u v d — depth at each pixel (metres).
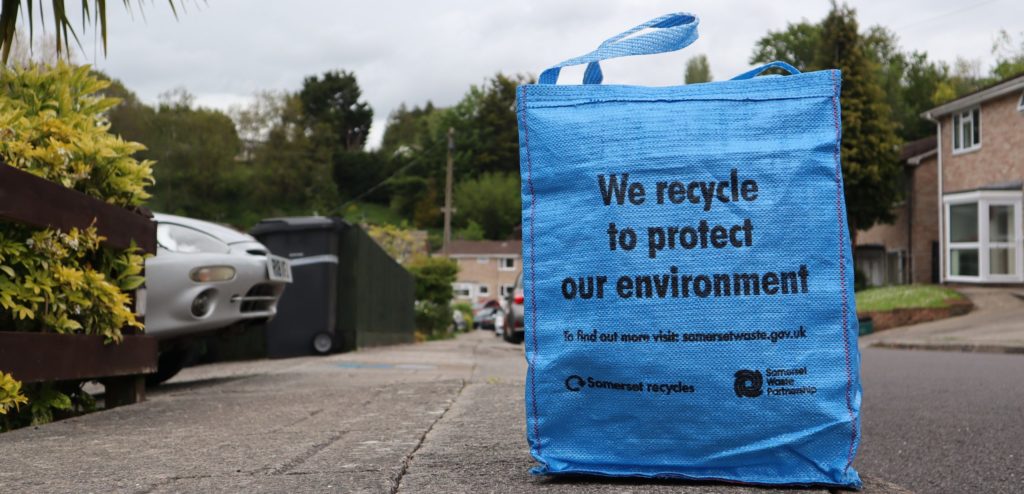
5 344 3.75
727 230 2.46
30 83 4.58
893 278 32.47
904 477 3.48
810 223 2.46
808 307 2.43
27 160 4.16
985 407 5.61
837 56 29.59
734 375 2.42
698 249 2.45
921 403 5.84
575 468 2.52
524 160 2.61
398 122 119.69
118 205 4.97
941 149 25.89
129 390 5.11
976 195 23.25
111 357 4.72
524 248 2.59
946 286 24.53
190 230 7.20
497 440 3.27
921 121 50.50
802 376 2.42
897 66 52.03
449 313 29.72
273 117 75.50
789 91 2.55
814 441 2.42
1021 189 22.84
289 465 2.80
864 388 6.85
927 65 53.72
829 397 2.42
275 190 71.69
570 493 2.35
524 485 2.46
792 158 2.49
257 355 10.66
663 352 2.44
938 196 27.45
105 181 4.86
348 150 99.94
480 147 90.25
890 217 30.03
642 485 2.46
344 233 11.20
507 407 4.36
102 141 4.72
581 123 2.58
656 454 2.48
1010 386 6.94
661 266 2.46
